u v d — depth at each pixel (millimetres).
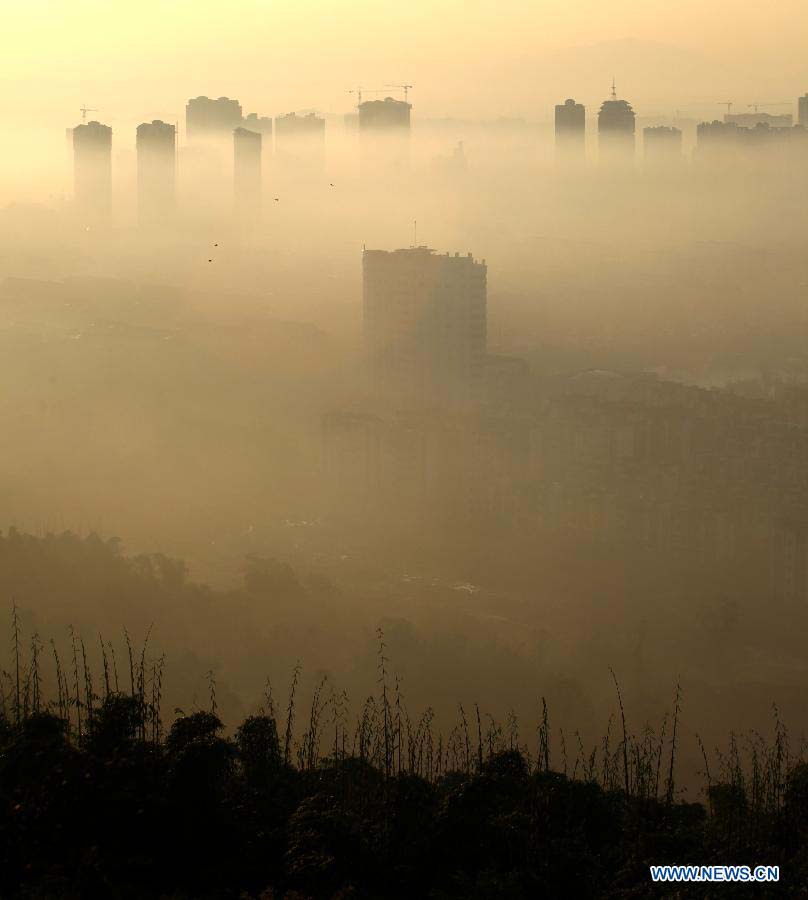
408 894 105312
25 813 102062
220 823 107312
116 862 99688
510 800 116562
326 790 120500
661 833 112812
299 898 99875
